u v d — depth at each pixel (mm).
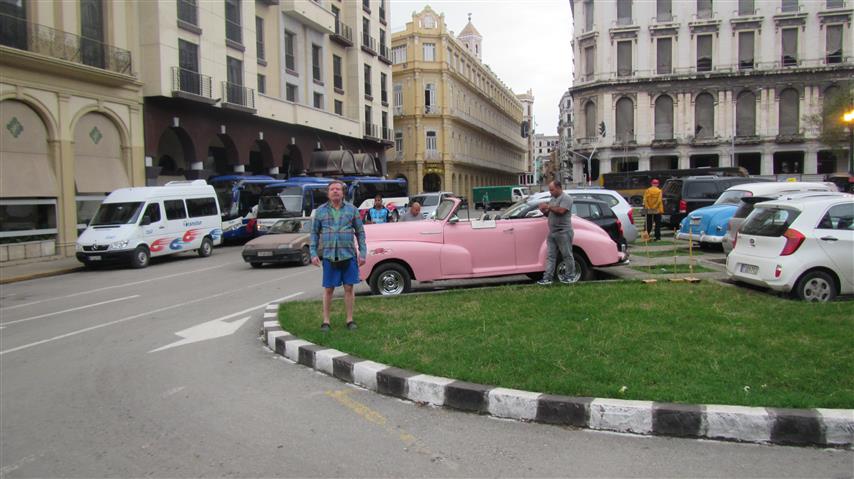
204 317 9438
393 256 9719
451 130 62219
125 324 9102
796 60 51844
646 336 6160
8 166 18922
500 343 6035
